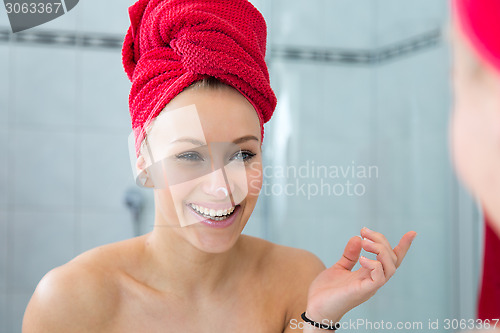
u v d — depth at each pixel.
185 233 0.57
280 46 1.02
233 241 0.57
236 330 0.63
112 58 1.84
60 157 1.81
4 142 1.79
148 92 0.58
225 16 0.59
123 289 0.63
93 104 1.83
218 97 0.55
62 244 1.80
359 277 0.57
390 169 0.71
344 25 0.85
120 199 1.81
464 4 0.22
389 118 0.71
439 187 0.61
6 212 1.78
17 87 1.80
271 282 0.67
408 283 0.66
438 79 0.58
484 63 0.22
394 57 0.69
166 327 0.62
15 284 1.77
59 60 1.82
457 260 0.59
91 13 1.84
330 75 0.88
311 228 0.91
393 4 0.69
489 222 0.25
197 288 0.63
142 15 0.62
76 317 0.61
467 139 0.23
